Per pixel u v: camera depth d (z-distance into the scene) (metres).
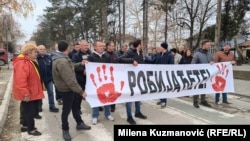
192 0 34.50
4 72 24.20
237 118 7.85
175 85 8.31
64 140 6.07
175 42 47.94
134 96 7.45
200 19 35.19
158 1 31.12
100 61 7.11
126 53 7.55
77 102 6.67
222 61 9.45
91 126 7.07
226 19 32.91
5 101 10.09
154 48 10.70
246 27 38.38
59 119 7.81
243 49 58.09
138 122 7.41
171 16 35.91
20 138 6.32
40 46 8.50
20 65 5.80
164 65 8.17
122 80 7.31
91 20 49.09
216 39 21.69
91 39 51.06
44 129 6.88
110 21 37.78
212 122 7.39
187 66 8.66
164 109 8.98
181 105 9.60
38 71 6.17
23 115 6.68
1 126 7.08
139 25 47.47
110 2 27.55
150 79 7.83
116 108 9.19
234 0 32.56
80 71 7.19
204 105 9.46
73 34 52.16
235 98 11.01
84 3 49.09
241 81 15.85
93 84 6.82
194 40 38.03
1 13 14.37
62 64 5.71
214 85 9.14
